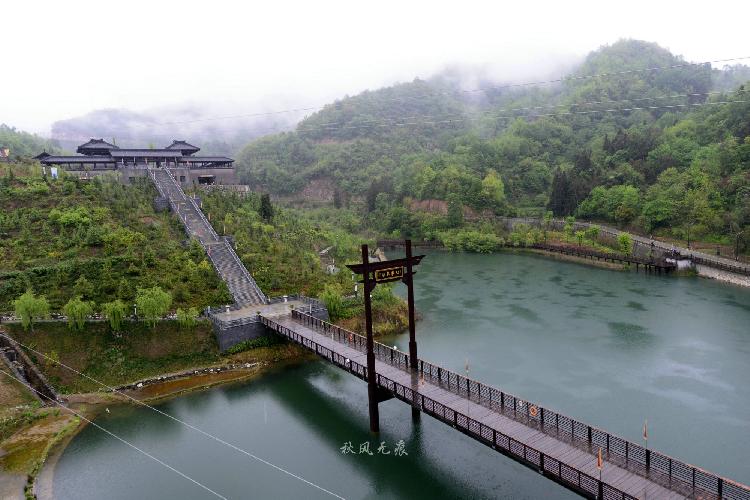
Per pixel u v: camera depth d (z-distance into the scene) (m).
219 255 72.75
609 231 120.06
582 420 42.66
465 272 105.56
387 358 46.06
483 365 55.31
